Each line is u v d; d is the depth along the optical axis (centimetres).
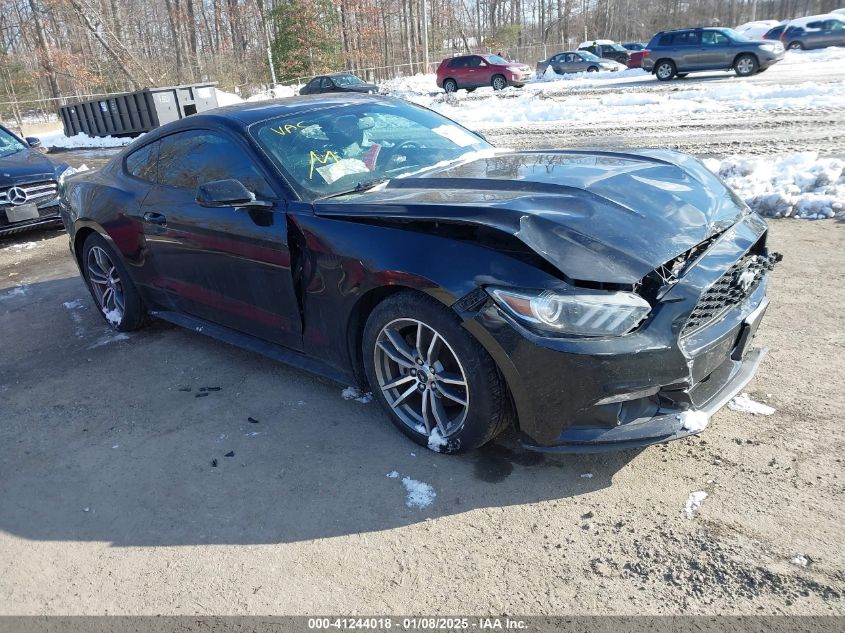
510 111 1554
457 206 254
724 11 6338
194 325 398
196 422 328
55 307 527
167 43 4497
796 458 259
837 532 220
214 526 252
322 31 3844
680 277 237
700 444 274
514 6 6306
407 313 262
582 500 248
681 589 205
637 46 3716
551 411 236
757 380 320
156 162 399
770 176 658
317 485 270
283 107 369
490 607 205
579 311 224
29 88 3719
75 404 358
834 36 2752
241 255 329
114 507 268
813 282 431
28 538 255
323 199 301
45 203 742
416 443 290
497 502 251
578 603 203
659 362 228
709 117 1186
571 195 264
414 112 402
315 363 327
